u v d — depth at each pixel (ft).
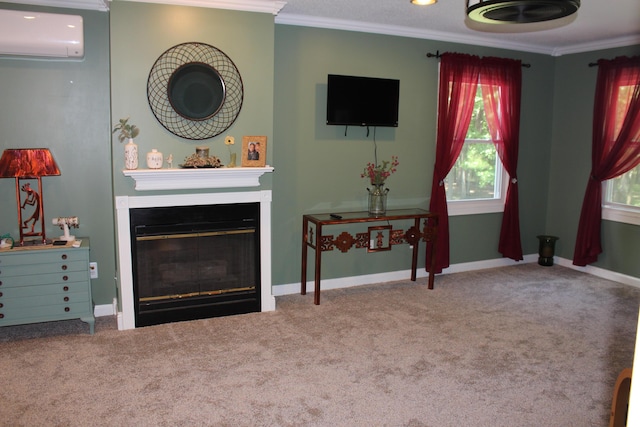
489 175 18.10
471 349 11.35
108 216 12.82
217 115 12.51
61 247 11.36
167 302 12.56
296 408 8.84
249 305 13.39
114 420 8.39
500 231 18.38
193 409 8.77
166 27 11.79
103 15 12.06
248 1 12.23
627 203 16.76
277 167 14.51
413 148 16.37
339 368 10.34
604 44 16.78
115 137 11.69
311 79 14.55
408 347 11.40
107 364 10.37
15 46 10.83
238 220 12.92
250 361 10.60
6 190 11.97
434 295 15.11
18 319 11.29
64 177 12.35
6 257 11.00
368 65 15.24
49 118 12.02
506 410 8.91
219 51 12.30
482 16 7.68
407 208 16.47
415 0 10.72
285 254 14.98
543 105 18.57
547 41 16.92
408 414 8.71
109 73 12.27
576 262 17.74
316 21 14.21
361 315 13.35
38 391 9.27
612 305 14.37
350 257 15.88
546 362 10.77
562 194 18.69
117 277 12.50
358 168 15.60
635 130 15.90
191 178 12.08
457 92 16.20
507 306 14.20
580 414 8.81
